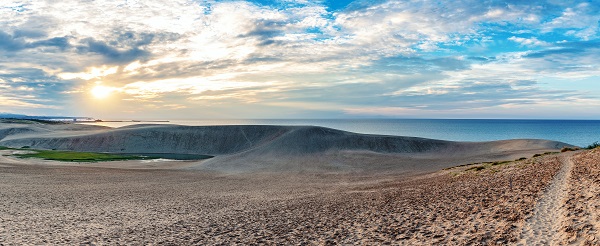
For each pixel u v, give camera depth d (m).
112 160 78.75
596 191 14.76
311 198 30.83
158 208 27.12
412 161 72.00
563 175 21.83
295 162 74.56
